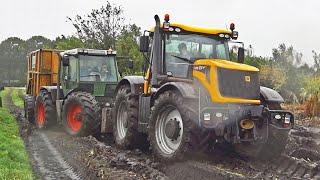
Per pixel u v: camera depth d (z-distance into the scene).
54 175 7.16
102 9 20.31
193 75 7.57
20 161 7.63
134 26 20.59
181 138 7.19
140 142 8.87
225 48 8.74
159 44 8.26
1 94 36.25
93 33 20.27
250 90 7.35
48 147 9.81
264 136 7.19
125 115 9.05
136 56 17.70
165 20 8.21
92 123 10.34
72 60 11.95
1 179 6.10
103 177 6.67
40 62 14.40
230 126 7.03
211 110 6.99
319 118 14.52
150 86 8.42
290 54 23.44
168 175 6.96
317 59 24.50
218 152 7.64
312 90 17.23
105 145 9.30
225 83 7.18
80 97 10.62
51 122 12.65
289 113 7.40
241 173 6.61
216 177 6.34
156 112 7.74
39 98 13.25
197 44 8.49
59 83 12.43
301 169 6.73
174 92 7.48
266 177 6.26
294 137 10.21
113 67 12.08
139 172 6.92
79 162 7.99
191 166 6.93
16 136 10.76
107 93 11.78
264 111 7.23
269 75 19.25
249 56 21.23
